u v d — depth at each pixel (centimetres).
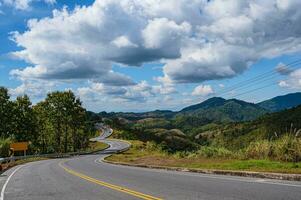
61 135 10850
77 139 11556
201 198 1184
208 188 1406
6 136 8800
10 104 8931
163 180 1794
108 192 1450
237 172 1834
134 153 7850
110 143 13762
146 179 1895
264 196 1157
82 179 2050
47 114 10006
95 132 19625
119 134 18512
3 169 3394
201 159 2906
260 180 1571
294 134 2259
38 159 6134
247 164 2053
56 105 9988
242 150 2659
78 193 1460
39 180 2109
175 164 2742
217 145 3322
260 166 1947
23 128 9012
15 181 2136
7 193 1579
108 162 4281
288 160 2102
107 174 2336
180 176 1964
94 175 2294
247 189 1320
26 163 4838
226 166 2133
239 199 1130
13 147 6184
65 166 3519
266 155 2309
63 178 2166
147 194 1334
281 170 1722
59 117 10006
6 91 8931
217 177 1797
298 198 1095
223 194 1242
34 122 9356
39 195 1455
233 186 1421
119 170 2695
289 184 1394
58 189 1623
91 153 9194
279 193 1198
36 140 9394
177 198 1208
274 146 2312
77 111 10150
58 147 10338
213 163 2417
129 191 1441
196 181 1667
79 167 3281
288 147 2173
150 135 19725
